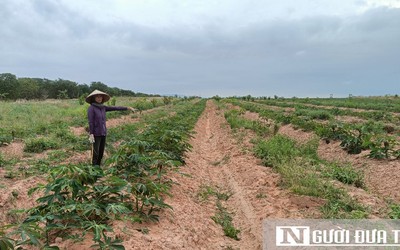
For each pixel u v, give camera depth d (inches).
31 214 164.9
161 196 228.4
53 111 940.0
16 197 224.1
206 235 202.7
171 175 291.6
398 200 246.8
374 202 235.8
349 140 389.4
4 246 114.2
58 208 158.1
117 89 4200.3
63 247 148.5
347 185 276.8
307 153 398.9
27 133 491.8
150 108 1366.9
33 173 287.4
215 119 1013.2
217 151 494.0
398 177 284.7
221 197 279.1
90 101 280.7
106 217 169.3
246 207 250.5
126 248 149.7
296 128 580.7
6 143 415.8
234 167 365.1
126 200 203.8
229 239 204.7
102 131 278.2
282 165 315.9
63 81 3892.7
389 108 999.6
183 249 168.2
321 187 250.4
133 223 178.9
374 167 325.1
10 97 2930.6
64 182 153.0
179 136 323.3
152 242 162.2
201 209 243.0
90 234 160.4
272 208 233.1
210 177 345.7
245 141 502.3
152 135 321.1
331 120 669.9
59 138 457.4
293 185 260.7
